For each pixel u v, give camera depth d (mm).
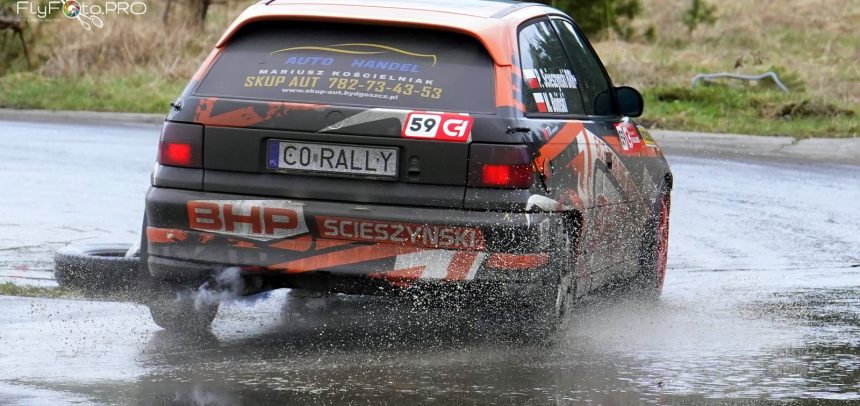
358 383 9758
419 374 10125
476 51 11023
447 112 10711
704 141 33812
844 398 9570
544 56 11953
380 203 10656
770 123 36562
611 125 12984
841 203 23469
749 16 58219
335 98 10852
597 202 12062
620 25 51438
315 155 10758
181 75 43312
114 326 12055
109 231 18609
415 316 12070
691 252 17984
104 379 9805
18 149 29016
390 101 10797
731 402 9391
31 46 45750
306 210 10688
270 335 11750
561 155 11258
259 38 11336
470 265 10547
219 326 12125
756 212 22078
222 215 10875
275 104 10859
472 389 9617
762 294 14789
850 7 61281
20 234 18172
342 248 10711
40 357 10594
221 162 10938
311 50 11172
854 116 37688
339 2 11461
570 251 11438
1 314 12547
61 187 23141
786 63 45250
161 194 11047
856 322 12977
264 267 10797
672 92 39375
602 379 10078
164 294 11203
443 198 10586
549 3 50062
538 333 11141
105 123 35969
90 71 43531
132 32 45031
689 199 23562
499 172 10562
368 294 10828
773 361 10945
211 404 9023
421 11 11258
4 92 40250
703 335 12156
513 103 10773
